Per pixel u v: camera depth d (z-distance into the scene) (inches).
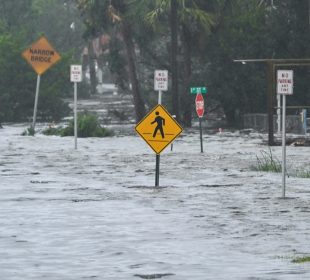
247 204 1492.4
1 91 5698.8
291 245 1061.8
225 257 978.1
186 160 2519.7
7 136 3878.0
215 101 4928.6
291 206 1460.4
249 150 2945.4
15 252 1019.9
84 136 3900.1
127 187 1792.6
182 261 954.1
